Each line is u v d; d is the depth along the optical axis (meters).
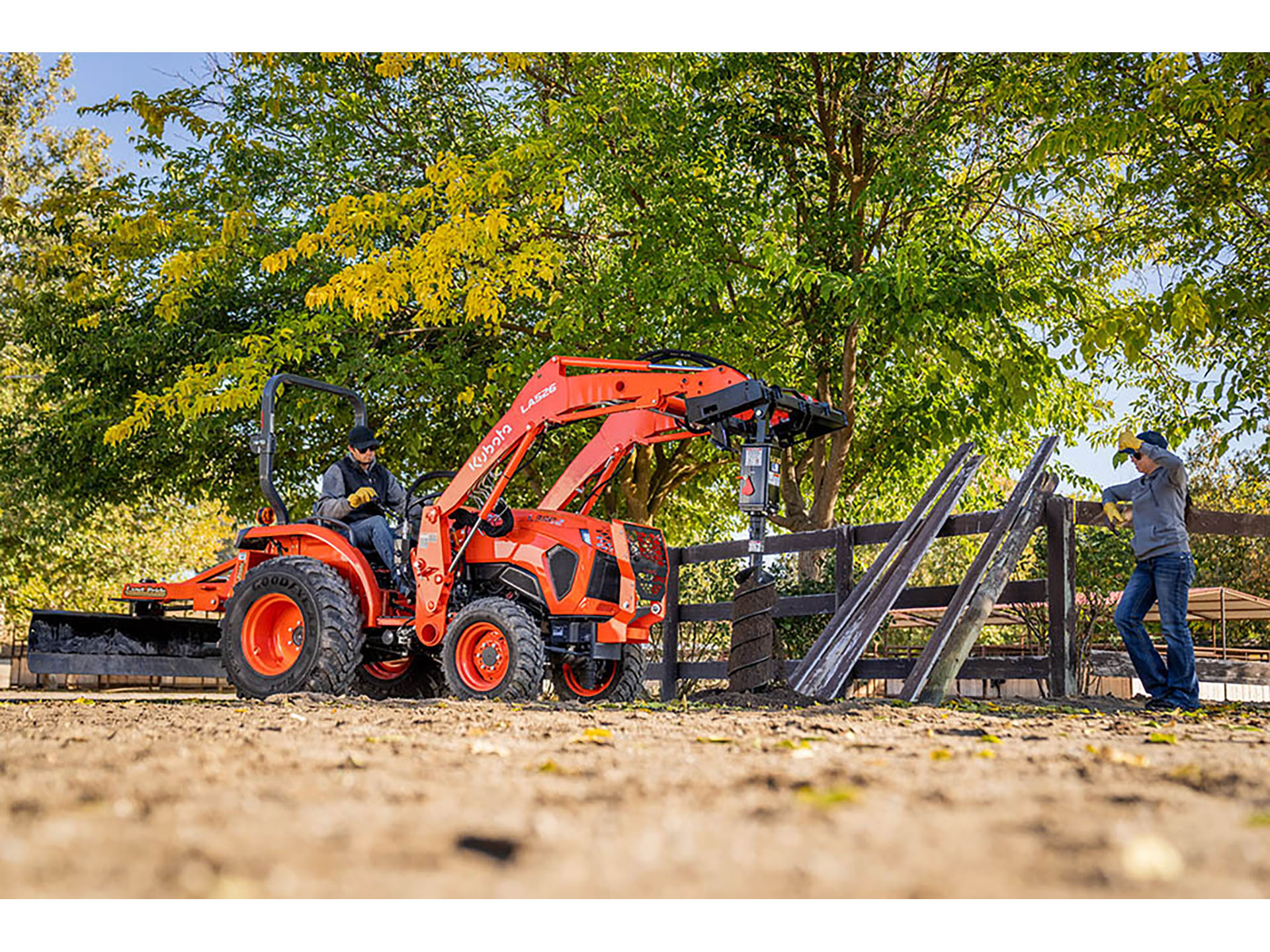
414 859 1.93
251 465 15.37
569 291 13.37
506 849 2.02
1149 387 12.95
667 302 12.45
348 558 7.94
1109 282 13.78
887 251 12.73
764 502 7.43
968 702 7.72
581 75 13.77
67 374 15.48
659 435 8.01
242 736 4.21
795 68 13.60
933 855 1.98
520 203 13.26
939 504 8.78
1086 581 10.44
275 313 14.73
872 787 2.81
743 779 2.94
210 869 1.83
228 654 7.93
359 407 8.94
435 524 7.91
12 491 20.02
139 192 15.16
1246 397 10.95
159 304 13.70
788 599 9.41
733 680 7.71
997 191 13.15
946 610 8.35
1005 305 11.48
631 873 1.85
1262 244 10.68
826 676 7.48
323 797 2.62
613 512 15.46
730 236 13.37
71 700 8.24
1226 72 9.49
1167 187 10.67
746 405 7.48
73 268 15.61
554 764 3.15
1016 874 1.85
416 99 14.97
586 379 8.05
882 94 13.19
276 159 14.59
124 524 22.78
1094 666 10.37
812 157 14.01
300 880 1.77
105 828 2.18
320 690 7.55
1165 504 7.21
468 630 7.53
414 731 4.49
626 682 8.36
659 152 13.17
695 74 13.66
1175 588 7.12
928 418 14.23
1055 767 3.26
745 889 1.75
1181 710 7.06
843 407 13.53
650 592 8.36
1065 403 15.08
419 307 14.28
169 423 14.39
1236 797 2.73
